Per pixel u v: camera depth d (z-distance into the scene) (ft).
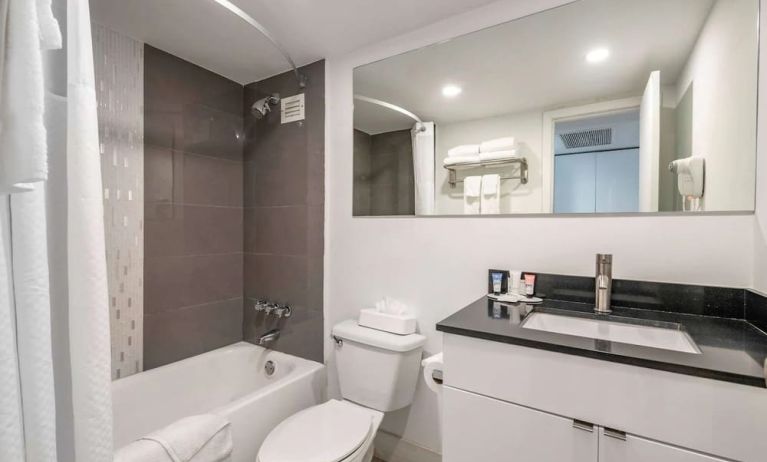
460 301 5.00
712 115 3.54
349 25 5.23
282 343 6.68
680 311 3.67
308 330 6.38
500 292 4.59
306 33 5.43
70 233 2.12
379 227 5.73
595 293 4.02
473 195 4.91
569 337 2.95
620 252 4.00
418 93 5.35
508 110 4.67
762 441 2.18
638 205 3.92
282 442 3.97
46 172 1.69
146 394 5.43
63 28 2.13
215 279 6.75
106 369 2.23
